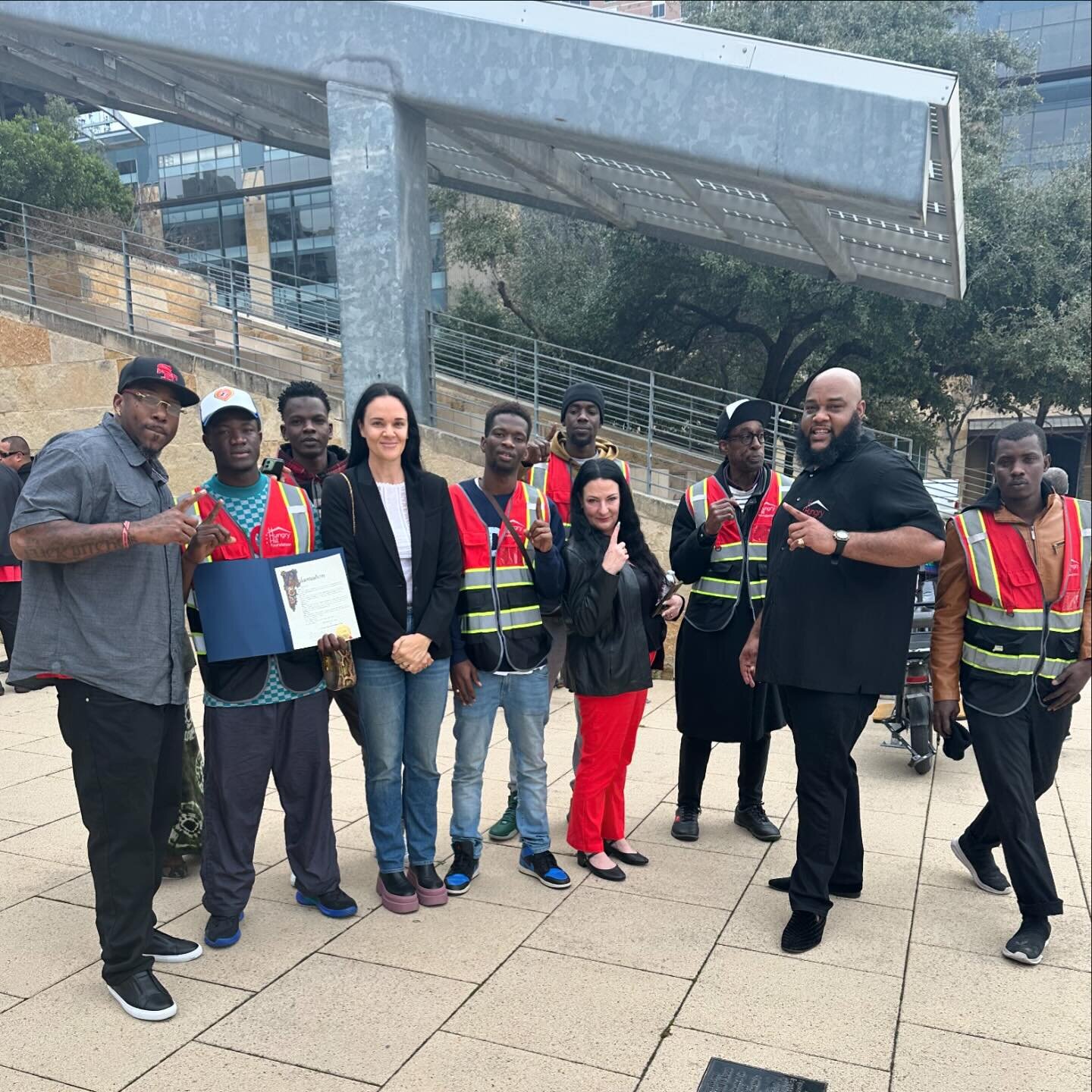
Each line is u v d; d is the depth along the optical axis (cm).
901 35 1384
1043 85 3881
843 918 341
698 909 344
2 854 384
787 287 1205
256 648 302
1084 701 762
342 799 456
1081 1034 265
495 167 1030
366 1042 255
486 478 364
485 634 353
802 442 335
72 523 250
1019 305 1309
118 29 777
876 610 316
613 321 1362
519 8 697
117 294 1098
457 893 353
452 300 1742
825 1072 246
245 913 336
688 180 864
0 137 1197
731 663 400
